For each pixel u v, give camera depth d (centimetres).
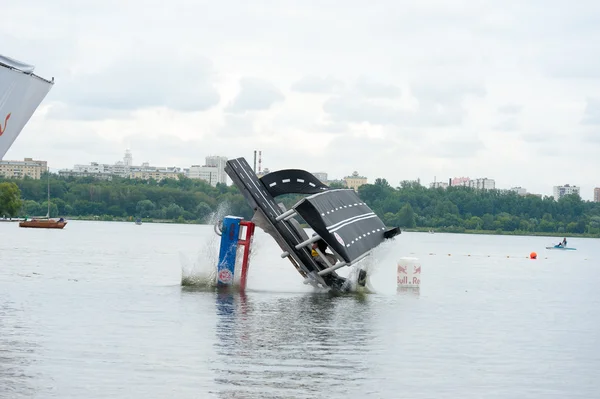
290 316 2245
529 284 3988
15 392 1279
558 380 1520
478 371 1577
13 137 1862
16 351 1592
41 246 6544
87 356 1570
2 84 1802
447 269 5244
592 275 5084
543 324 2303
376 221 3347
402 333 2009
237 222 2969
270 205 3141
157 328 1934
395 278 3847
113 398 1266
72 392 1293
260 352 1673
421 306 2650
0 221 18362
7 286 2805
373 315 2341
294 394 1328
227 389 1344
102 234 11269
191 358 1585
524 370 1603
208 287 2986
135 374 1431
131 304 2394
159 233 13075
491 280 4200
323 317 2250
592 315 2556
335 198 3075
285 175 3328
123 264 4328
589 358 1752
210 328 1962
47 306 2277
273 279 3547
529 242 17500
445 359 1686
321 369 1530
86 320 2023
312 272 3066
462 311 2556
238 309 2355
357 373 1509
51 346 1656
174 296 2647
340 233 2845
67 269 3778
